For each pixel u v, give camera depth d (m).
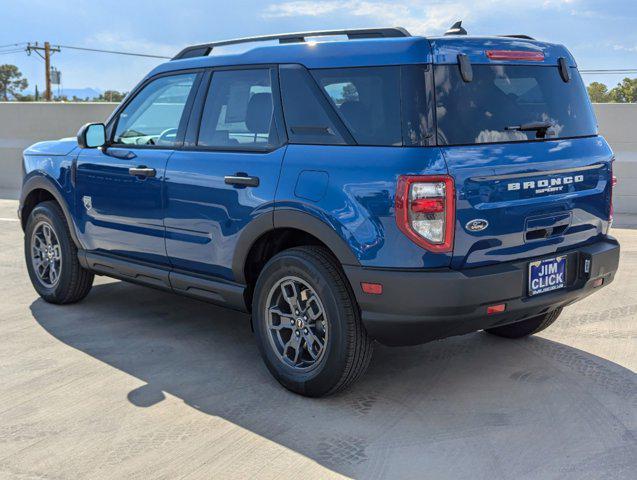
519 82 3.70
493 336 4.86
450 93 3.41
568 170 3.76
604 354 4.50
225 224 4.07
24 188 5.55
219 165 4.11
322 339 3.79
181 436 3.40
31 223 5.54
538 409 3.71
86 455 3.21
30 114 12.47
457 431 3.47
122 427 3.49
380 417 3.62
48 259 5.53
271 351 3.98
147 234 4.62
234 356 4.48
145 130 4.71
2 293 5.86
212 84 4.33
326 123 3.69
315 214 3.60
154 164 4.50
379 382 4.07
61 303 5.51
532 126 3.65
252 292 4.17
